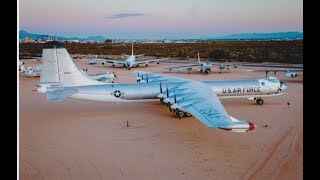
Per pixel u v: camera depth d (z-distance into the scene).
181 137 31.53
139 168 24.16
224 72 81.31
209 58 131.25
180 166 24.55
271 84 44.44
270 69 77.69
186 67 85.69
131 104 47.09
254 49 149.00
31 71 73.81
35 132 33.28
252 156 26.47
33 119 38.47
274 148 28.20
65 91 37.69
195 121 37.25
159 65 100.31
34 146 28.97
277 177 22.58
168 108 44.03
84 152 27.56
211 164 24.92
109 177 22.69
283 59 115.50
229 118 27.75
